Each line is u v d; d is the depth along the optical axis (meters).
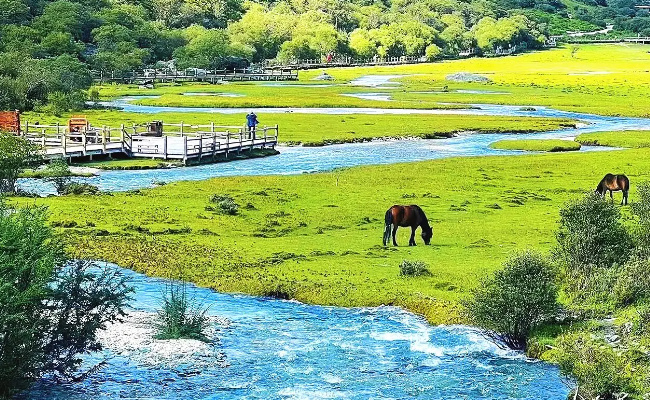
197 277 31.06
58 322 21.28
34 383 20.89
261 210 44.66
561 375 22.00
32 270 20.27
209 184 52.38
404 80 179.25
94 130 66.50
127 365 22.19
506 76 186.50
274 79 181.88
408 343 24.38
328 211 44.31
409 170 59.91
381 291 29.06
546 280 24.98
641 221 31.44
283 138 76.56
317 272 31.45
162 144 64.94
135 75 163.50
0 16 167.75
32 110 100.75
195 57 189.50
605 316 25.23
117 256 33.44
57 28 170.75
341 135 79.69
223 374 21.72
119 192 48.91
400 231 39.47
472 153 71.38
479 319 24.95
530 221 42.19
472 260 33.31
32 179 52.62
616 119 103.69
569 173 60.22
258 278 30.59
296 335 24.97
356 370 22.14
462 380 21.61
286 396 20.34
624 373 21.02
